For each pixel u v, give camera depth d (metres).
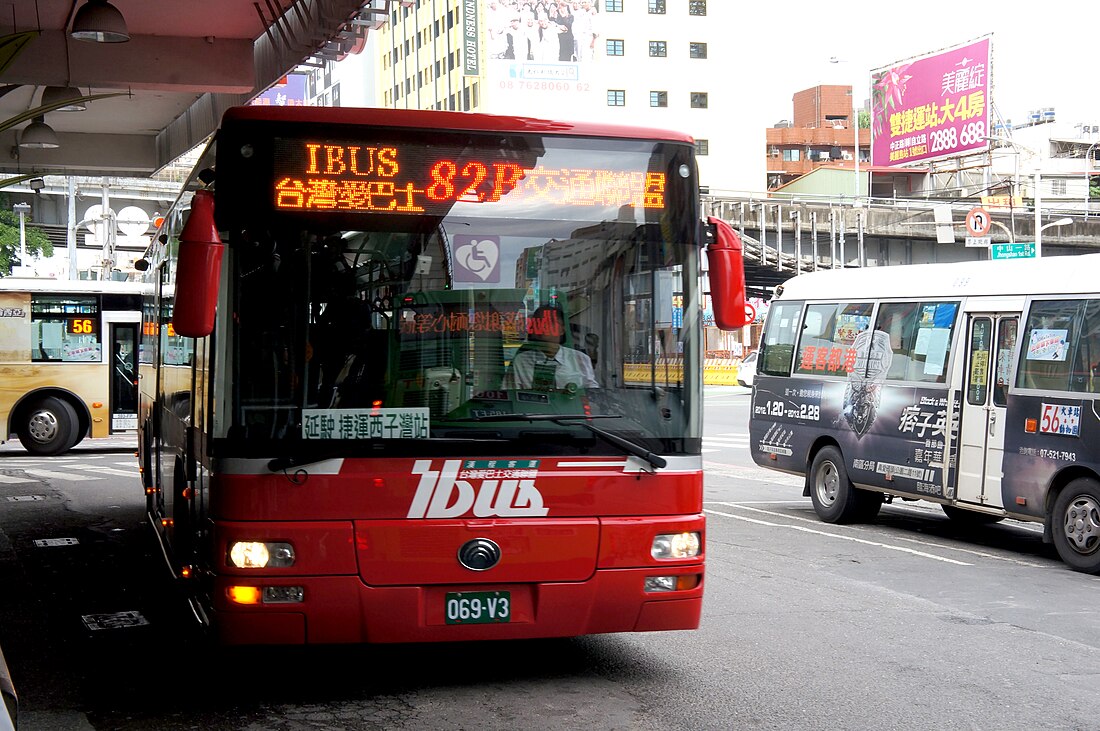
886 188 81.25
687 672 6.52
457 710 5.78
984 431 10.92
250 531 5.43
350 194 5.70
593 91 76.62
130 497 14.74
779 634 7.47
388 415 5.59
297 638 5.48
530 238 5.87
